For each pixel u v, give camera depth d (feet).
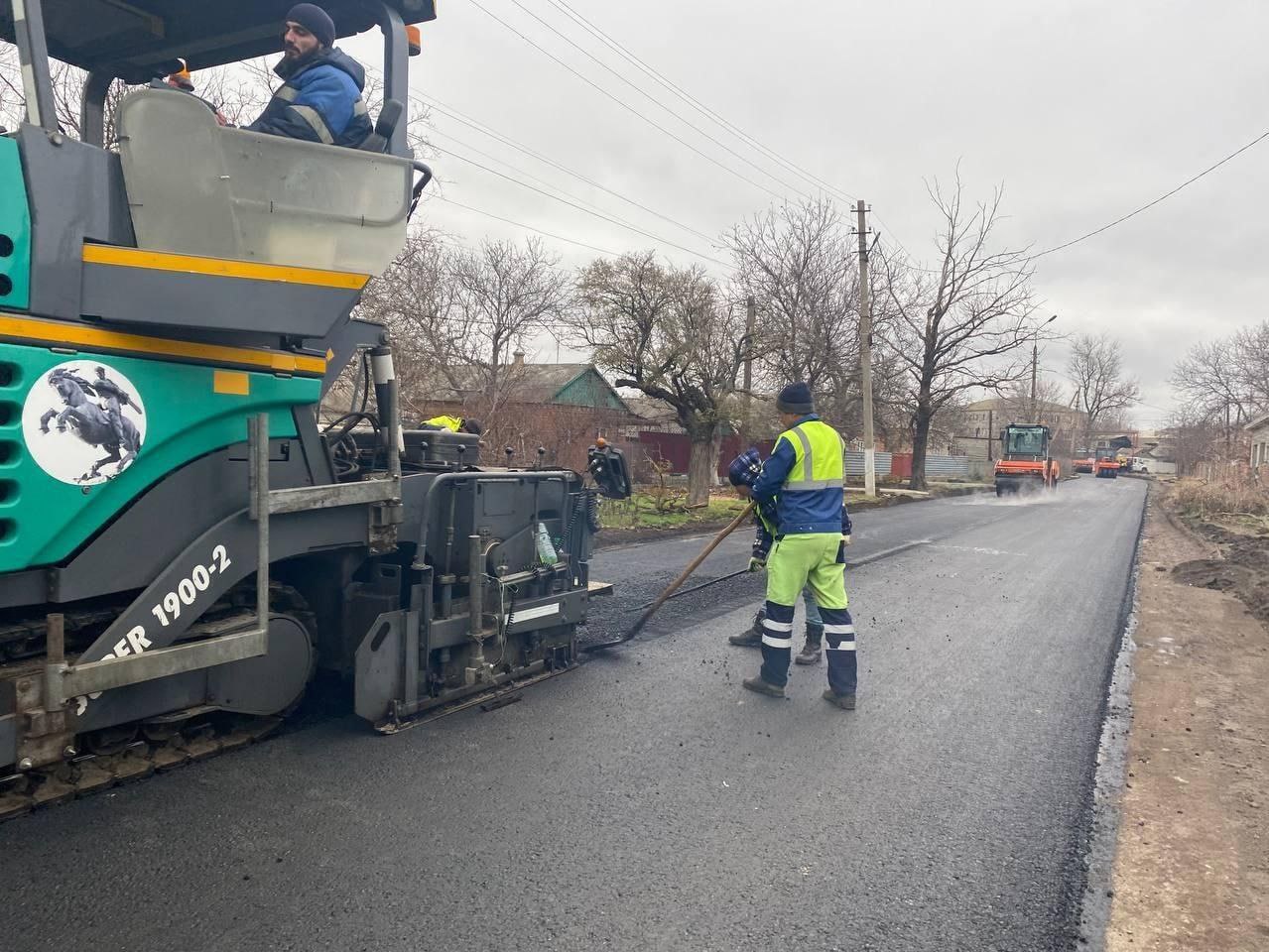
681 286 59.16
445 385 74.64
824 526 16.63
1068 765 14.37
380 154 12.34
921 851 11.06
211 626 11.60
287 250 11.47
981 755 14.64
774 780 13.08
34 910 8.71
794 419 17.34
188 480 11.26
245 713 12.60
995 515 71.92
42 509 9.78
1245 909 9.95
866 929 9.22
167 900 9.02
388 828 10.84
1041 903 9.93
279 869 9.75
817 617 19.92
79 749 11.25
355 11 13.93
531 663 17.06
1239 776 14.10
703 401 59.47
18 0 9.70
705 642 21.26
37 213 9.58
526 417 60.49
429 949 8.45
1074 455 254.47
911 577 33.40
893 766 13.93
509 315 91.09
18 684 9.62
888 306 97.35
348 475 14.20
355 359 15.14
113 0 14.06
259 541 11.66
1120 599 30.73
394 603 14.02
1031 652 22.09
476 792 12.03
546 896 9.50
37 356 9.62
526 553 16.51
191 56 15.60
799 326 74.79
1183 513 81.61
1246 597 31.76
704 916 9.30
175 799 11.29
